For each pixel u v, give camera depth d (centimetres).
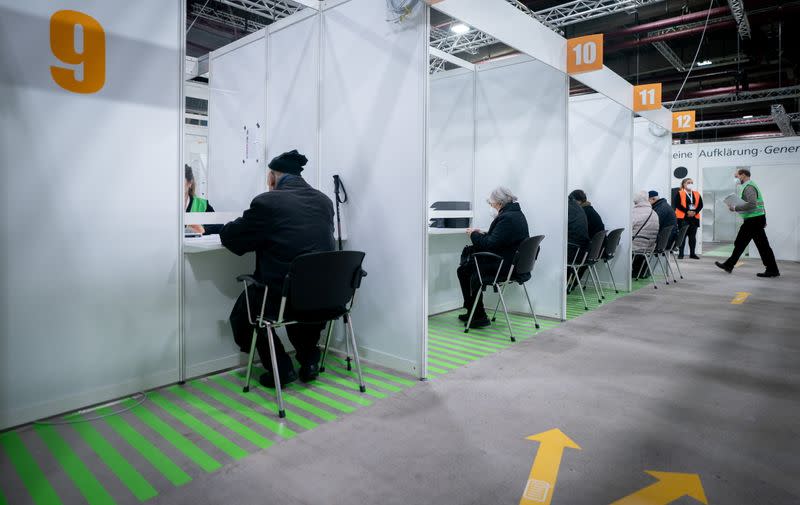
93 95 245
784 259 928
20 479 183
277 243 261
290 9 625
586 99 620
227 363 311
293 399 263
